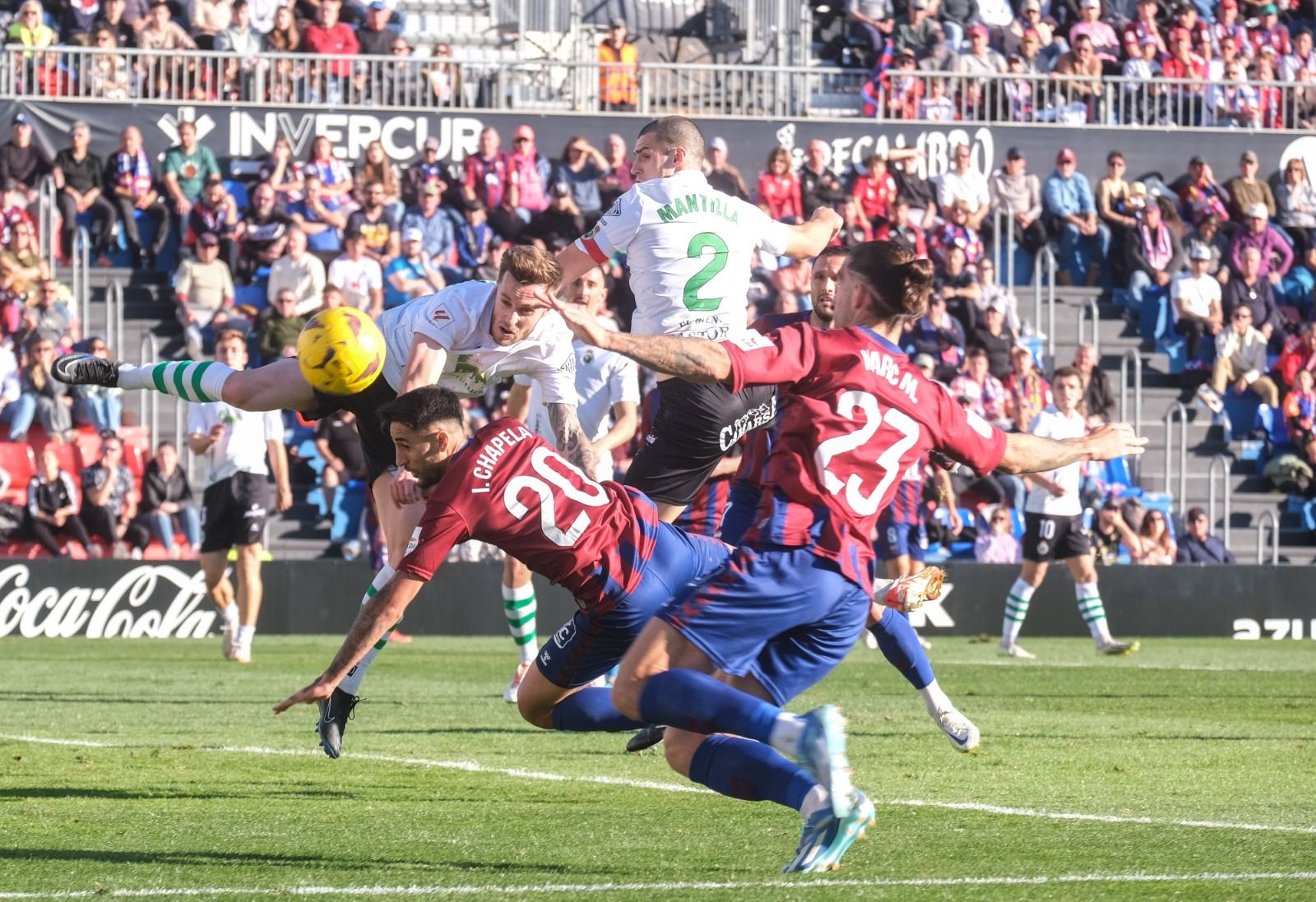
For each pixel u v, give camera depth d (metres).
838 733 8.25
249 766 13.66
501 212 39.66
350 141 41.19
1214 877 9.08
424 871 9.15
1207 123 45.09
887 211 41.56
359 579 31.12
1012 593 28.12
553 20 47.59
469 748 15.10
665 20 48.44
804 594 9.09
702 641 9.04
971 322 39.22
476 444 9.87
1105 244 43.31
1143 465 40.66
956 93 44.59
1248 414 41.69
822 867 8.24
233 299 38.62
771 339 9.15
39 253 37.91
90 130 40.22
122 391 36.91
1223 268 43.12
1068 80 44.53
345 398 13.35
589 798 12.10
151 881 8.76
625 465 33.69
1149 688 22.36
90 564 30.70
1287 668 26.30
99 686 21.48
